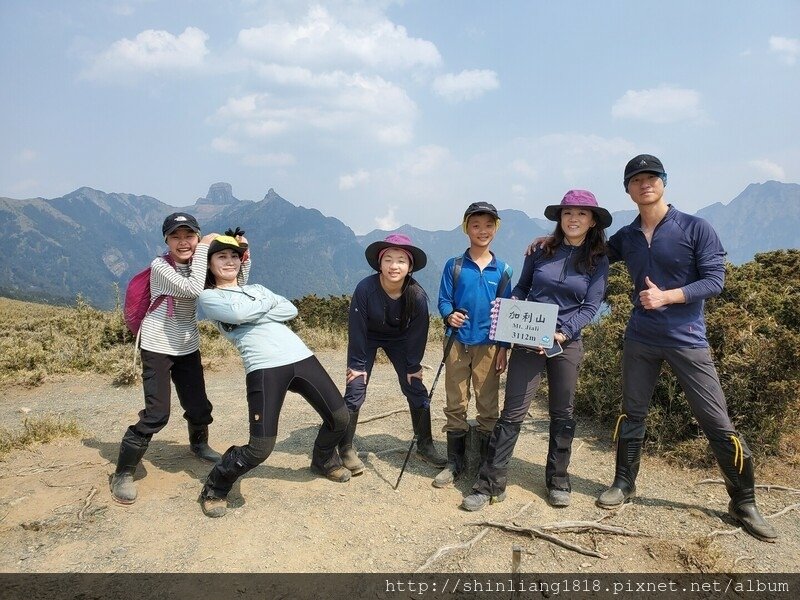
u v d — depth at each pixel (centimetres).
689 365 337
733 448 330
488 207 367
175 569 283
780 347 418
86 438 488
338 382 751
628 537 324
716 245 326
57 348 846
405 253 379
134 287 369
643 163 326
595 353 569
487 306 380
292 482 395
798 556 307
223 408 609
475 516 348
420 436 431
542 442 500
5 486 372
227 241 354
